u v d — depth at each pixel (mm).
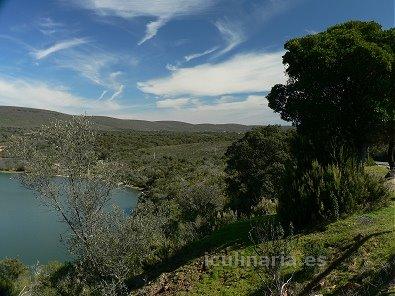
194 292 10344
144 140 137250
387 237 9352
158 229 21984
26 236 41500
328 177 12367
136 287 14094
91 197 19391
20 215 51281
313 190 12164
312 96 16688
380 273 7816
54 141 19688
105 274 17766
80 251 19094
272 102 19062
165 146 129625
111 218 19219
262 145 34219
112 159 22125
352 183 12227
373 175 13734
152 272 14820
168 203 42281
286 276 9141
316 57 16016
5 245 38219
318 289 8359
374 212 11828
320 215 11906
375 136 17734
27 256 34969
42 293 19797
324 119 16328
